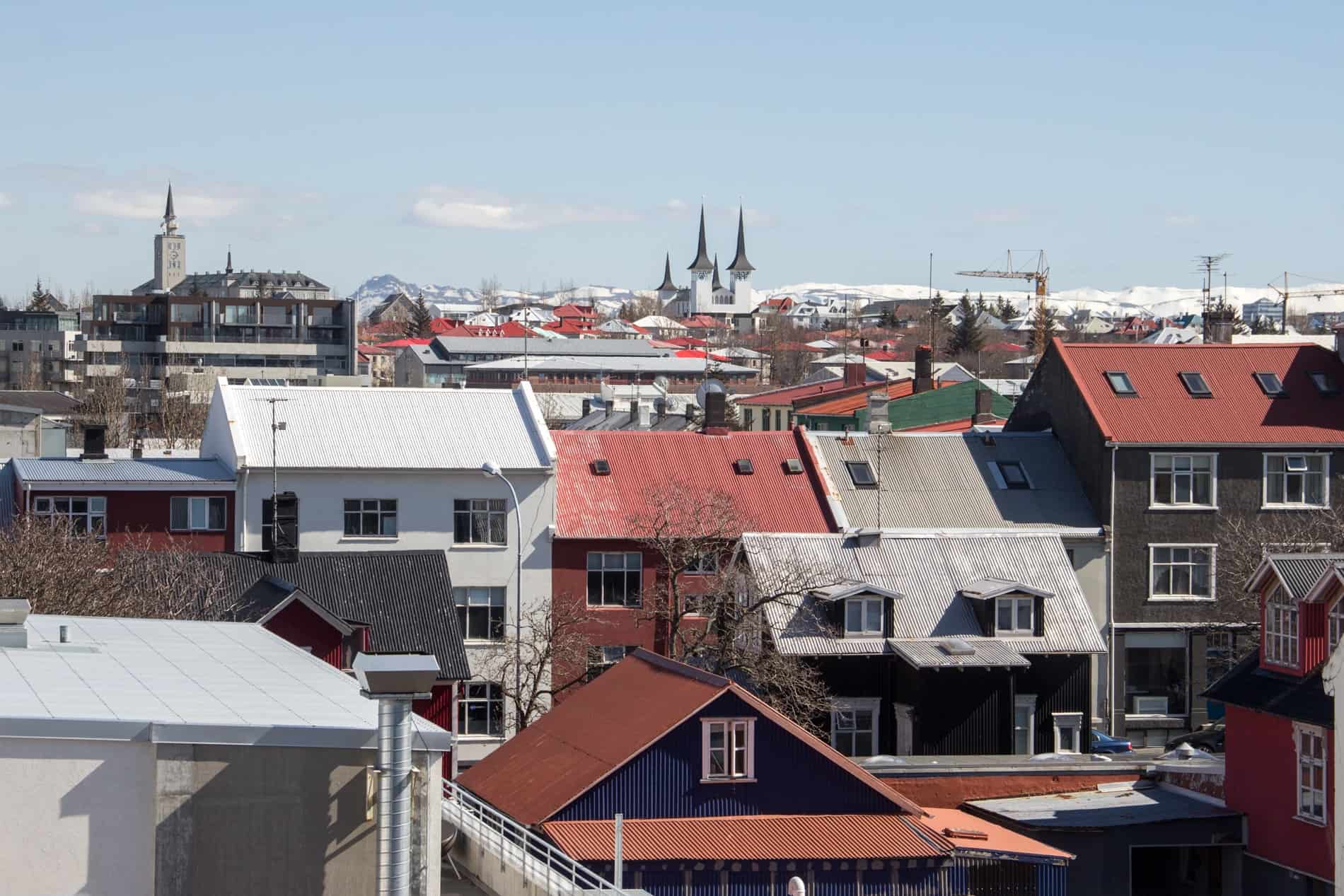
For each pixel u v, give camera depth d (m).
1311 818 103.38
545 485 156.38
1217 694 112.06
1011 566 152.25
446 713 130.50
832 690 142.25
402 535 155.00
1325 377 173.12
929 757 126.19
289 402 161.62
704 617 146.50
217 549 154.62
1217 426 166.25
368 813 50.88
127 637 69.94
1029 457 172.12
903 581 149.00
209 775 49.81
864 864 93.44
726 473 166.62
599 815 93.06
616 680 108.44
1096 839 107.94
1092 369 172.75
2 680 56.06
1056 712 146.75
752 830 93.31
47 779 48.75
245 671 62.16
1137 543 163.25
